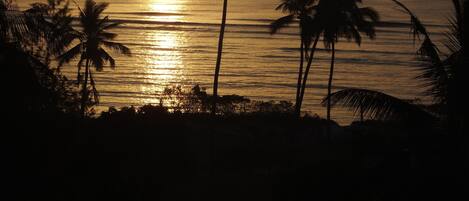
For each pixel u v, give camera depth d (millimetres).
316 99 98250
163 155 29000
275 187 22641
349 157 22953
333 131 44281
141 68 127438
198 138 36219
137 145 27812
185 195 24250
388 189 15781
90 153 20516
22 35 15617
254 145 37219
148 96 97375
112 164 21453
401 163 16062
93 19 56281
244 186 25203
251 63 139125
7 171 16500
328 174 19141
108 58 56562
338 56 149250
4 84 15195
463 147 14422
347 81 116562
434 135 15211
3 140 16203
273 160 34375
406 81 116750
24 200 16688
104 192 19281
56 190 17672
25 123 16359
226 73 125000
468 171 14414
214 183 26000
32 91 15648
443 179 14586
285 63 139750
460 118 14406
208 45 173875
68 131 19516
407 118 14625
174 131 33906
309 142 41531
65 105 23234
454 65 14367
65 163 18562
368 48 164500
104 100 92312
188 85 109375
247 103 58750
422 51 14938
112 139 26047
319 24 41781
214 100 44875
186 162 29641
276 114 49812
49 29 16156
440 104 14719
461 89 14180
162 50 161625
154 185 22250
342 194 17641
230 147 36406
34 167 17062
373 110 14688
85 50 55656
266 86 110438
